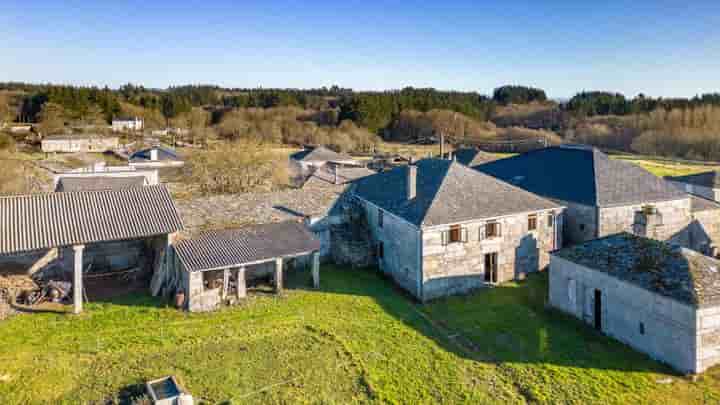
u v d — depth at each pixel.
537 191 37.56
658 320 19.94
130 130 131.00
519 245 30.59
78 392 17.19
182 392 16.55
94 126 125.12
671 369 19.38
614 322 22.16
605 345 21.69
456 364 20.00
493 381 18.77
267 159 59.88
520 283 30.00
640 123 123.25
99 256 29.66
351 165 74.88
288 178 64.75
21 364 19.00
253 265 29.98
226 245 26.66
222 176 56.16
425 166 34.50
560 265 25.39
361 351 20.83
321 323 23.47
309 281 29.66
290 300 26.41
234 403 16.64
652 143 112.56
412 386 18.28
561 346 21.64
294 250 27.12
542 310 25.81
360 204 35.44
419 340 22.12
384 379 18.67
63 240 23.28
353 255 32.69
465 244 28.45
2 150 80.12
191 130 124.94
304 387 17.86
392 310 25.67
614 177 35.16
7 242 22.39
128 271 29.36
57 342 20.84
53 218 24.73
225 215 31.45
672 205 34.88
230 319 23.62
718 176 46.06
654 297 20.05
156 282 26.64
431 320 24.66
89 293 26.53
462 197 29.73
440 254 27.70
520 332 23.14
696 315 18.34
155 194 28.36
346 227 33.97
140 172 57.22
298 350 20.66
